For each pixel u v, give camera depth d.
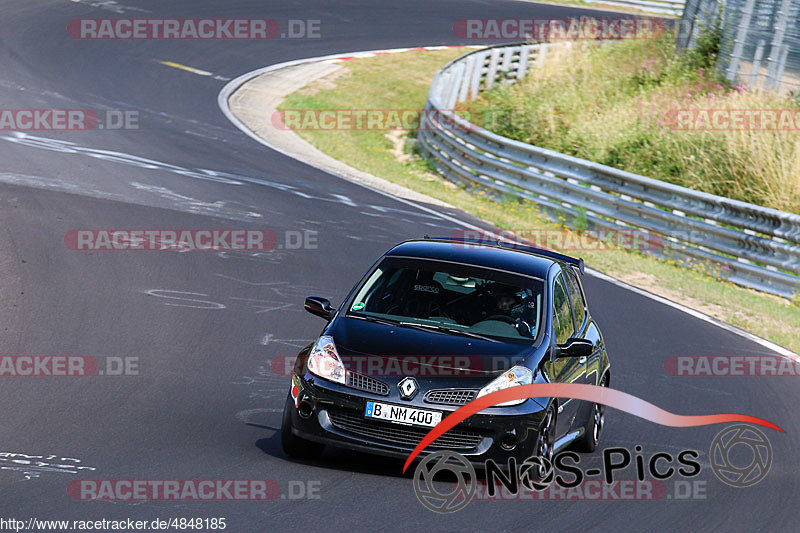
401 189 76.94
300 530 19.52
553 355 26.22
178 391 30.25
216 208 59.97
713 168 81.44
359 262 51.72
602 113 101.06
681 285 56.75
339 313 27.03
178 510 20.00
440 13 161.12
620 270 58.84
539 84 114.56
